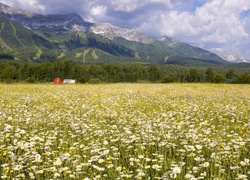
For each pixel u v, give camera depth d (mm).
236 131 8711
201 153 6637
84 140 7746
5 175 5098
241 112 11844
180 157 6262
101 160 5762
